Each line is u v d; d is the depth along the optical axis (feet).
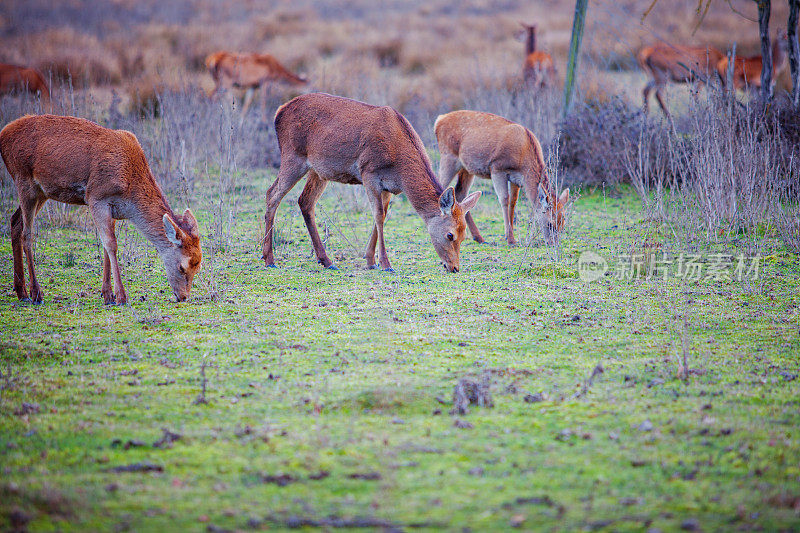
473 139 92.84
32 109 117.19
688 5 276.41
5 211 97.19
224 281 73.77
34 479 33.58
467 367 49.26
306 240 92.58
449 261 76.84
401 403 42.68
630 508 31.17
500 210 109.50
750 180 89.15
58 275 75.87
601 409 41.91
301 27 275.18
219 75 170.40
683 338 54.54
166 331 57.67
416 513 30.89
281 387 45.70
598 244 86.69
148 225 66.33
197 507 31.40
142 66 192.75
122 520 30.25
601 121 118.01
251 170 129.59
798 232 81.97
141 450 37.06
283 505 31.60
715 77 108.47
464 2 352.08
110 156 64.85
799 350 51.75
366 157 77.56
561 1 342.85
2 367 49.08
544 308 63.72
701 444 37.22
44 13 282.36
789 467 34.60
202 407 42.57
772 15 256.73
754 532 29.17
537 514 30.73
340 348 53.31
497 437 38.37
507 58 204.54
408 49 228.22
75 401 43.47
